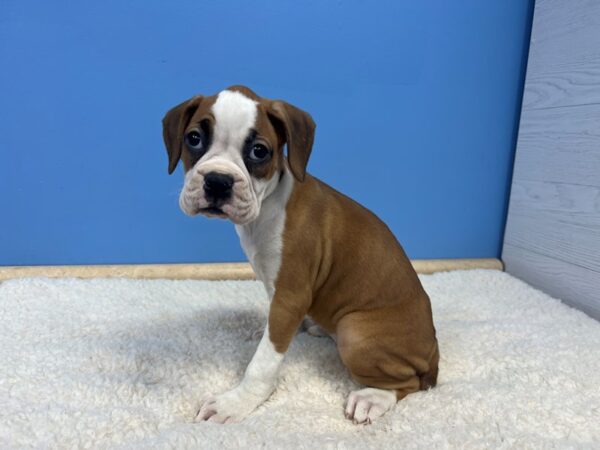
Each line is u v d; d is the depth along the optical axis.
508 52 0.82
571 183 0.71
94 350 0.51
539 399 0.45
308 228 0.44
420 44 0.79
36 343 0.53
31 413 0.40
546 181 0.76
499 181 0.87
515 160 0.84
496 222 0.89
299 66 0.77
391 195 0.85
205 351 0.52
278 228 0.43
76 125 0.75
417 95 0.81
